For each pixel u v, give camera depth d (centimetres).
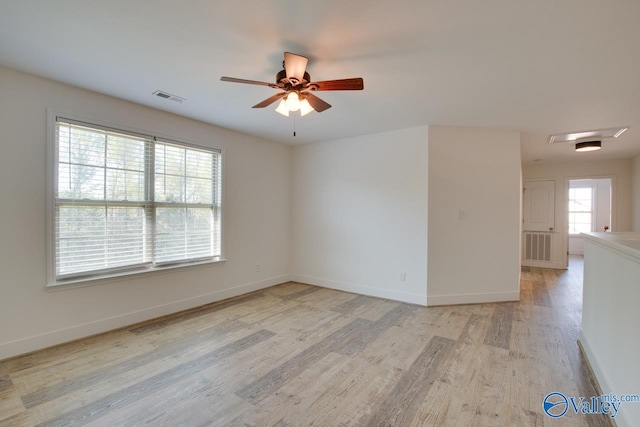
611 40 194
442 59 221
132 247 321
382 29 187
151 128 331
